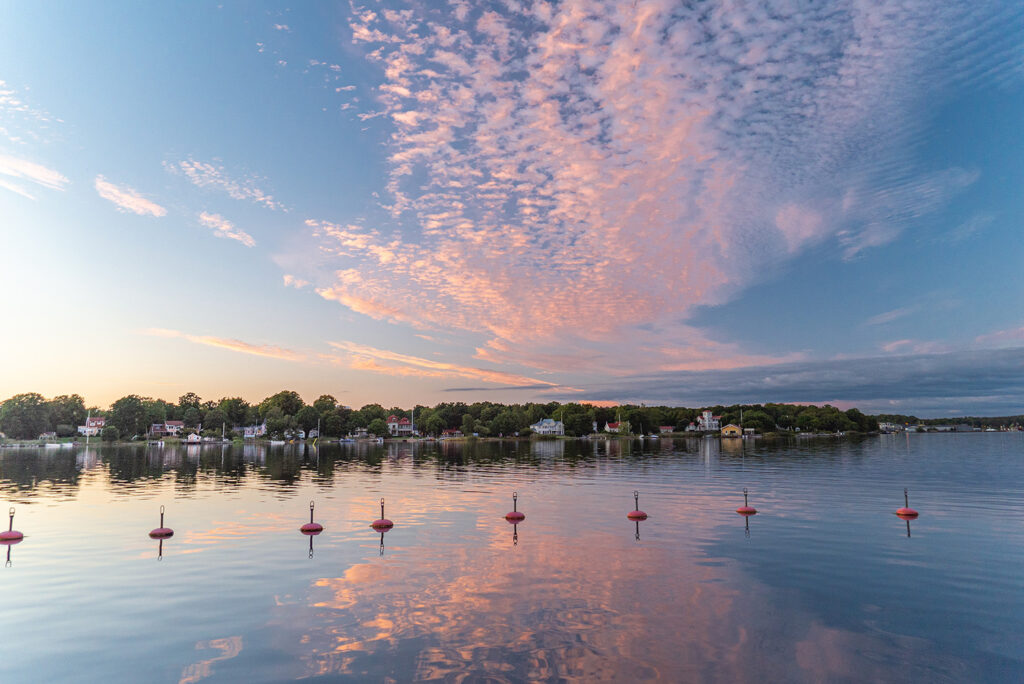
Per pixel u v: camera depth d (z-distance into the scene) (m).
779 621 16.38
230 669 13.48
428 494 45.50
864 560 23.08
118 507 37.91
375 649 14.52
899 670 13.41
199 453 127.94
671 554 24.11
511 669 13.38
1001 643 14.92
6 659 14.09
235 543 26.45
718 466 76.25
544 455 113.31
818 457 98.00
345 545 25.98
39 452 134.50
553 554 24.16
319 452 132.50
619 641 14.96
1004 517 33.03
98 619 16.66
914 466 74.94
